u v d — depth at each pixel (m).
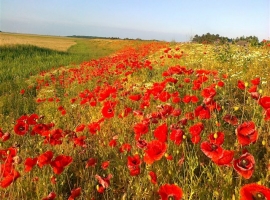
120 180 3.14
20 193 3.06
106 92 4.09
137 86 7.23
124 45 50.50
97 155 3.79
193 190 2.47
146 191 2.78
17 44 34.53
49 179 3.18
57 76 14.60
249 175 1.86
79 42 69.75
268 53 8.64
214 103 3.34
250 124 2.20
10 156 2.79
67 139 3.86
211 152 2.05
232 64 8.23
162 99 3.76
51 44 59.00
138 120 4.68
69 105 7.95
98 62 14.90
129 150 3.55
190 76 6.61
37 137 4.90
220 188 2.53
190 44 17.00
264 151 3.19
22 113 8.98
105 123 4.80
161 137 2.32
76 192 2.48
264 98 2.70
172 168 2.91
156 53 16.41
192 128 2.69
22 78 16.36
